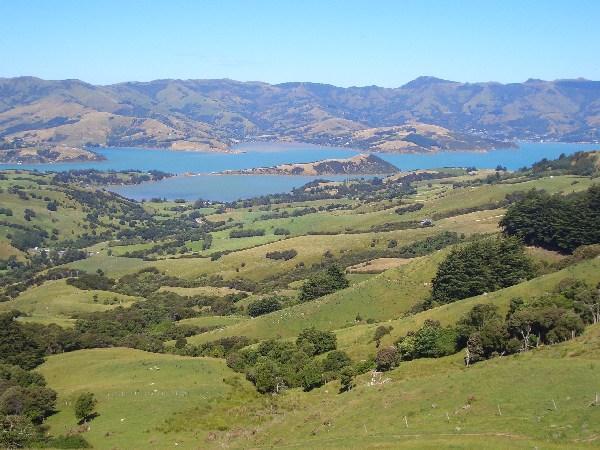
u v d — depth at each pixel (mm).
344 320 136625
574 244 148750
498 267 127750
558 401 54219
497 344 78812
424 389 67688
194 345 131750
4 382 96938
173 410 81500
